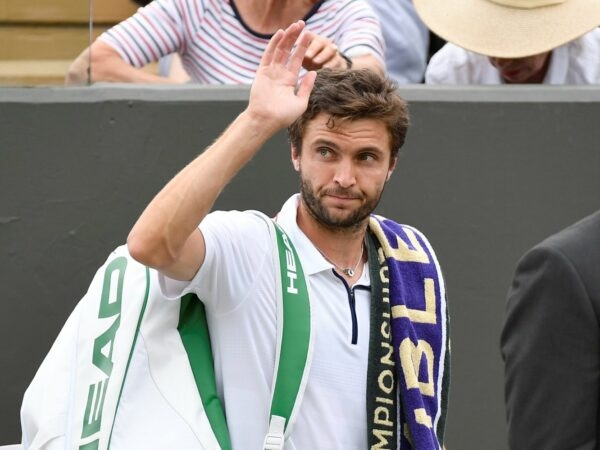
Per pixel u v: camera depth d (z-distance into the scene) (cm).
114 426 1217
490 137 1867
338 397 1244
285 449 1218
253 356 1226
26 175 1806
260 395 1223
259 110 1194
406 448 1271
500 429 1875
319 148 1252
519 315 1215
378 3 2205
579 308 1180
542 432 1185
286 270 1242
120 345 1241
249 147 1188
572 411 1173
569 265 1188
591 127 1877
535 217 1875
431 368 1310
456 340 1873
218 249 1212
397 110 1259
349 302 1274
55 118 1805
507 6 1983
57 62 1845
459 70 2050
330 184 1251
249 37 1894
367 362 1261
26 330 1814
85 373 1248
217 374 1239
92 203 1814
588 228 1220
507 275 1875
